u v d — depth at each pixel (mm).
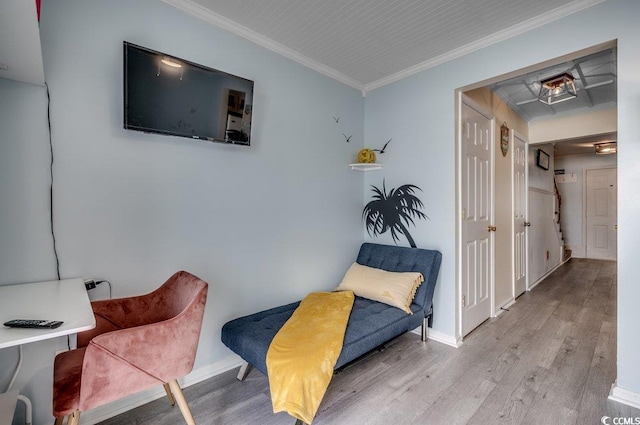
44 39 1449
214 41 2049
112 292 1653
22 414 1427
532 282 4312
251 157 2256
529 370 2055
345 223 3020
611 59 2627
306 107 2641
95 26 1591
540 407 1670
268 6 1942
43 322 928
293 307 2285
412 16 2041
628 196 1701
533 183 4512
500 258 3352
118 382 1132
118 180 1669
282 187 2461
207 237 2020
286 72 2486
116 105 1658
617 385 1735
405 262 2635
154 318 1605
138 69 1621
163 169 1827
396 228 2918
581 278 4762
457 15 2023
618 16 1742
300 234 2600
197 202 1971
